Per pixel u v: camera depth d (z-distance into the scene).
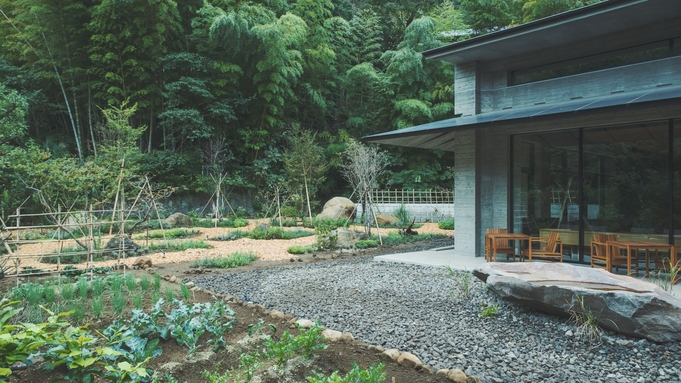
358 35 29.52
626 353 3.83
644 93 6.94
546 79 9.02
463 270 7.61
